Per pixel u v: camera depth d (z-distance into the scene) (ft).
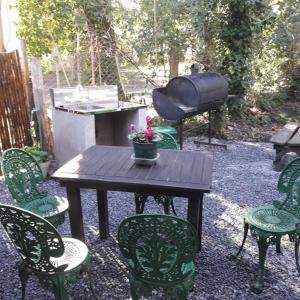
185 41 21.57
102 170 8.29
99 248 9.65
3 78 15.19
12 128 15.81
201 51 21.58
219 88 17.60
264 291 7.88
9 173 9.11
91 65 18.58
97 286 8.07
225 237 10.16
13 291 7.89
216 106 18.20
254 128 22.86
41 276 6.53
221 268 8.71
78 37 17.66
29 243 6.23
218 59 21.44
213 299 7.61
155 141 8.48
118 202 12.60
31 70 15.42
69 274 6.56
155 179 7.66
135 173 8.04
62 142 14.89
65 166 8.62
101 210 9.87
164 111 17.07
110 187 7.86
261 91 25.34
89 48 18.93
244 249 9.53
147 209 12.00
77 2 20.13
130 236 5.91
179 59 22.17
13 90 15.64
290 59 25.89
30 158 9.57
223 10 20.66
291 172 8.84
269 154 18.47
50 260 6.79
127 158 9.18
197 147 19.51
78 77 17.57
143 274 6.23
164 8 20.94
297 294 7.79
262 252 7.81
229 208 12.08
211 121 21.07
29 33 21.74
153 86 22.08
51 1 20.93
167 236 5.72
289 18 23.72
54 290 6.55
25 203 9.23
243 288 7.98
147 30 21.43
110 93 15.72
